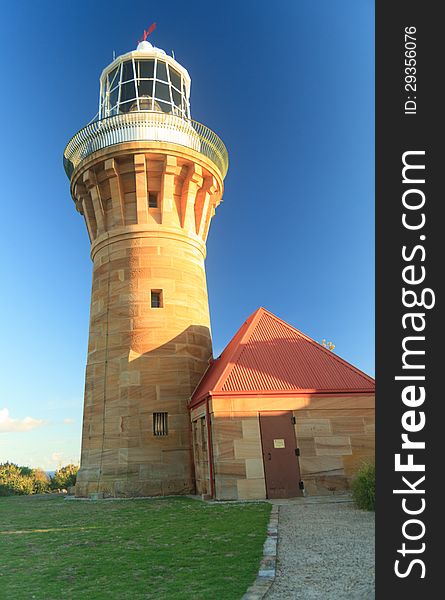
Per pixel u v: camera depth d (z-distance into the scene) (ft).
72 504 74.13
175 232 95.66
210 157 100.94
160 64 109.70
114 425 82.99
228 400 68.28
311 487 66.13
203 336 94.68
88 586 27.07
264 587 25.03
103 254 95.66
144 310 89.51
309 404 69.82
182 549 34.88
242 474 65.57
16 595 25.95
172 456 81.56
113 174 94.12
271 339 82.33
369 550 32.07
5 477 174.19
